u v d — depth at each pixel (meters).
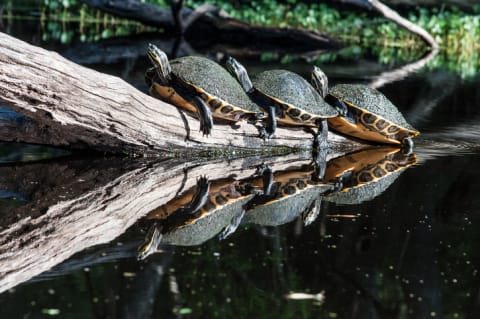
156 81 8.18
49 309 4.04
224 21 21.53
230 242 5.27
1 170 7.37
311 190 6.96
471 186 7.21
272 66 16.48
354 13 25.50
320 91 9.18
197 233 5.46
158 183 7.06
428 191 7.00
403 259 5.05
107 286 4.38
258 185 7.11
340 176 7.61
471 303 4.41
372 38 24.48
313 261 4.96
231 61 8.50
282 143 8.78
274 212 6.12
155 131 7.95
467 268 4.95
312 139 8.95
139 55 17.11
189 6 24.00
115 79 7.57
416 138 9.80
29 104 7.03
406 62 19.28
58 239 5.22
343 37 24.55
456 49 23.19
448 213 6.23
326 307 4.29
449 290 4.60
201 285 4.47
